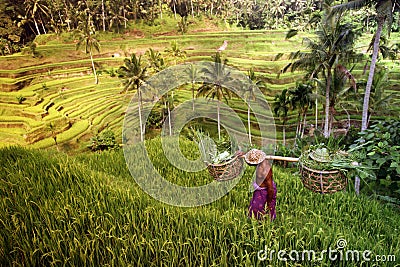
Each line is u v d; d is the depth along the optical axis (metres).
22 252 2.86
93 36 34.22
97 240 2.96
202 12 44.47
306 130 24.22
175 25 41.94
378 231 4.17
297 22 42.16
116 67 35.78
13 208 3.64
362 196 5.66
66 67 33.66
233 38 40.62
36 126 23.81
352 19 33.50
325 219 4.32
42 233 3.10
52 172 4.74
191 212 3.62
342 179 3.11
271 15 44.34
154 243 3.06
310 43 16.66
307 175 3.15
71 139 23.14
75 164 5.40
